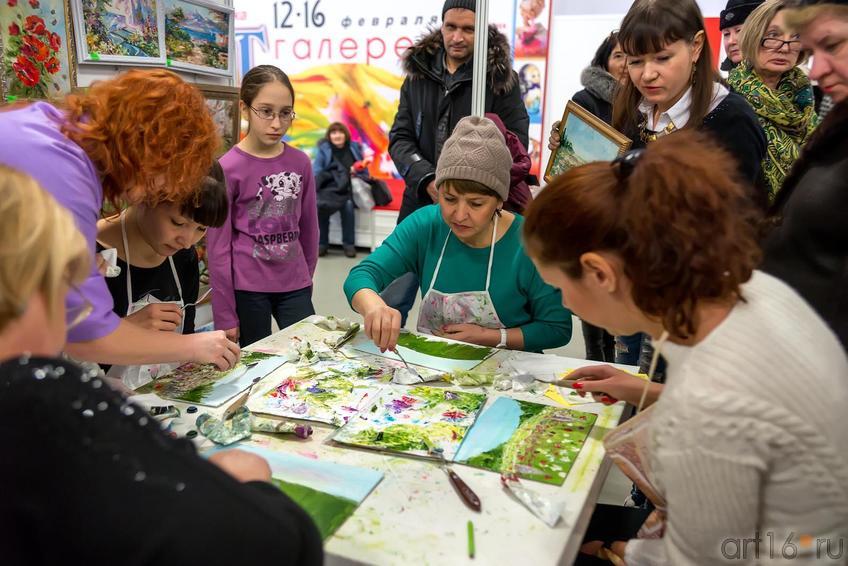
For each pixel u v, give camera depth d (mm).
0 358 579
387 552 919
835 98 1175
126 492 545
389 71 5770
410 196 3148
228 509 582
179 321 1576
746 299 848
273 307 2824
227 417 1325
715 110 2004
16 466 536
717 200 781
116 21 2223
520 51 4445
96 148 1157
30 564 550
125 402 614
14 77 1852
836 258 1243
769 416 750
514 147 2662
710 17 3816
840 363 839
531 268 1880
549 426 1309
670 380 873
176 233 1598
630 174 844
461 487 1072
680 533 833
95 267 1171
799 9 1152
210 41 2752
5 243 546
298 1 5832
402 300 2438
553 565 898
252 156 2607
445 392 1465
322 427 1308
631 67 2072
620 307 929
